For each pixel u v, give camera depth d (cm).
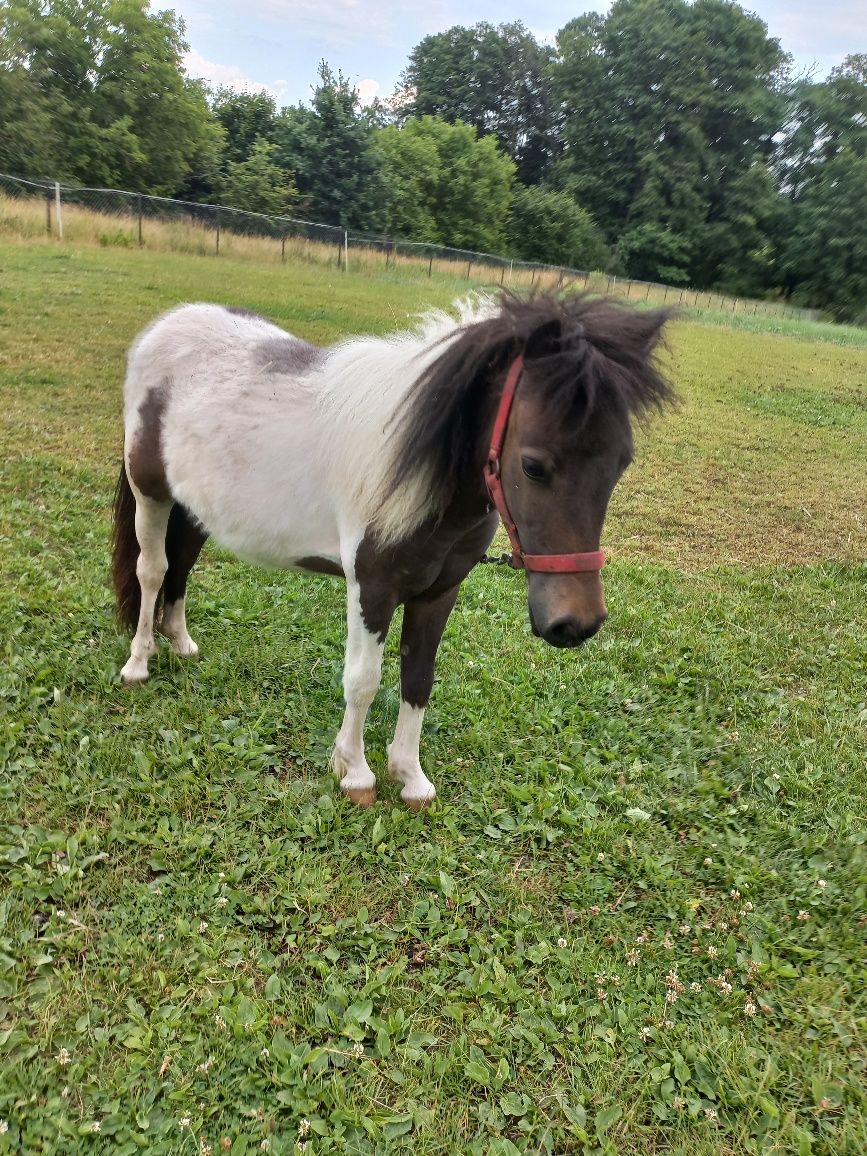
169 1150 174
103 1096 183
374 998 214
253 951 223
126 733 301
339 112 2933
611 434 176
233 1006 207
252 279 1491
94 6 2795
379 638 258
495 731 327
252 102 3356
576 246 4159
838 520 652
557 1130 187
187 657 353
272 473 260
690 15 4669
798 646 425
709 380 1234
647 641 415
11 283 1064
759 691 379
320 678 353
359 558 243
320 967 218
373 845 265
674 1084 201
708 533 602
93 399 678
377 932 233
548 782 301
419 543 232
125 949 217
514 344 195
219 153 3159
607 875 265
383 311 1298
